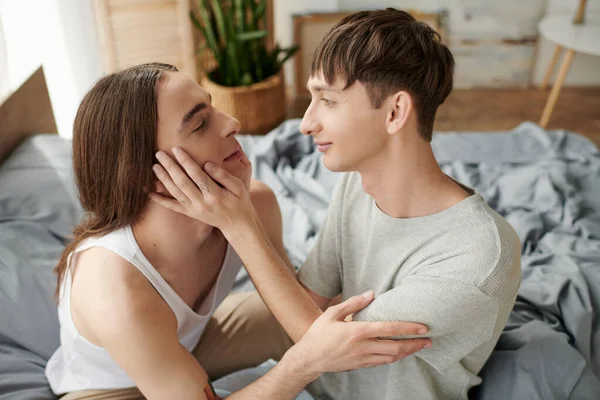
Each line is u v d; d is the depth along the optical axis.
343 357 0.95
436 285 0.95
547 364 1.24
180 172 0.99
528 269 1.57
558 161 2.06
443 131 3.24
